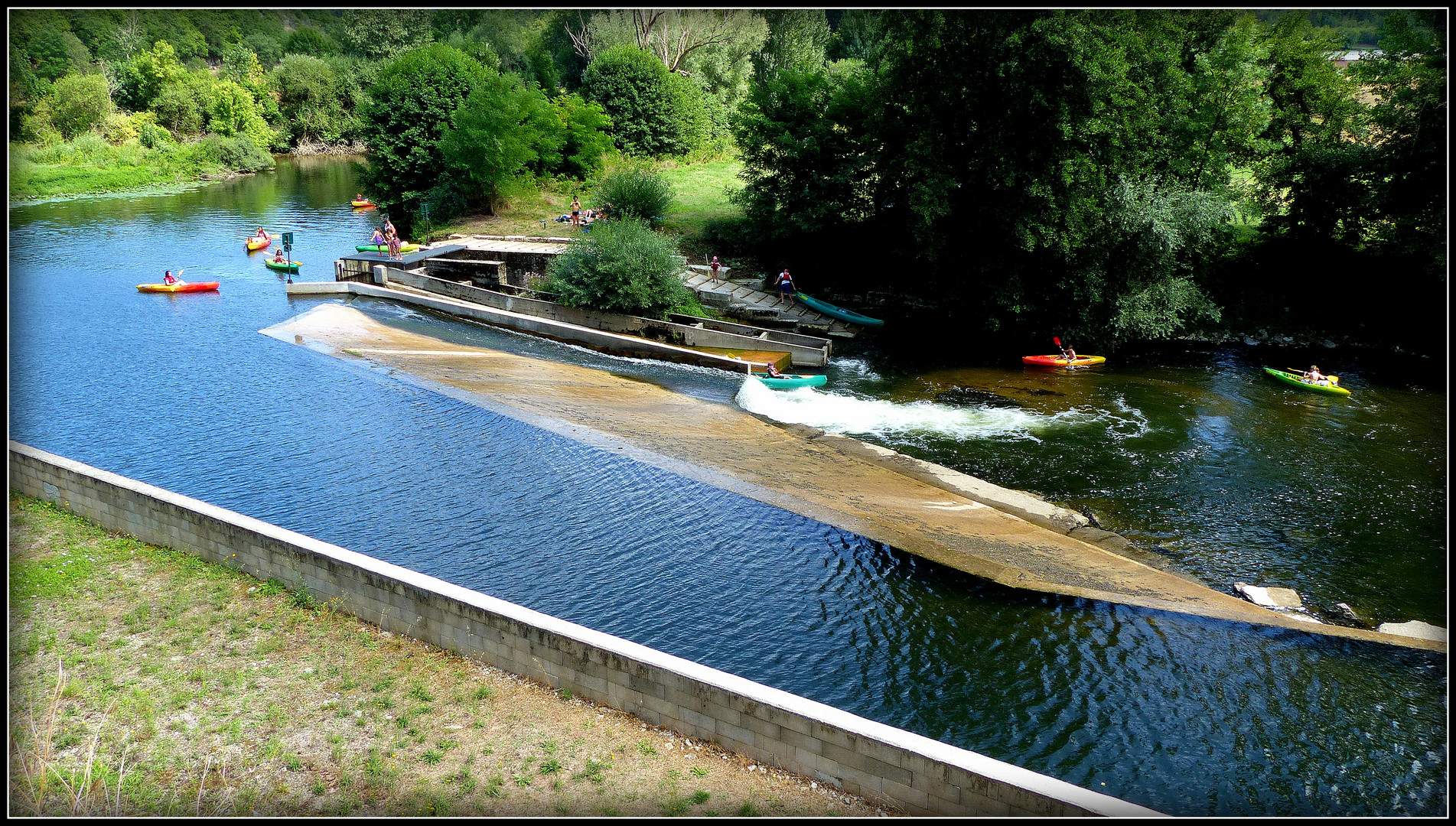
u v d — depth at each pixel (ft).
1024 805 32.68
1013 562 61.67
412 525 66.54
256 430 85.10
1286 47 119.34
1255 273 123.13
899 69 112.06
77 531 58.39
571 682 42.11
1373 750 43.83
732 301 126.52
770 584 59.16
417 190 181.88
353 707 41.14
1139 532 66.08
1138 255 104.01
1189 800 40.73
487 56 242.58
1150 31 101.55
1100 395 95.50
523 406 92.79
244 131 295.69
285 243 148.87
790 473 76.69
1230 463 77.87
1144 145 105.81
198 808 34.37
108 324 118.62
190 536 54.70
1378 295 115.55
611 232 119.24
